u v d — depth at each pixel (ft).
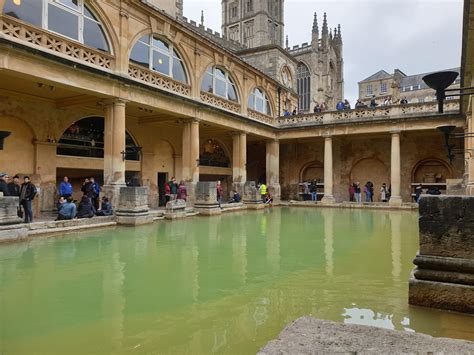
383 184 91.91
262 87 96.89
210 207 62.95
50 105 56.95
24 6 41.52
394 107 85.05
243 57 119.75
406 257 28.19
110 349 12.66
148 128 75.66
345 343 7.87
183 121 69.36
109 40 52.06
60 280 21.31
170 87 63.67
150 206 75.25
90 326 14.66
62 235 38.50
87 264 25.39
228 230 43.45
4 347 12.82
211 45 73.15
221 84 80.43
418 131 87.45
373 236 39.27
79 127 62.85
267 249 31.42
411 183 95.35
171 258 27.58
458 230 15.20
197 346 12.89
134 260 26.84
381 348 7.61
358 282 21.16
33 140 55.01
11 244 33.04
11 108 51.93
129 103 56.39
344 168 104.78
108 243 33.91
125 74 53.62
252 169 117.80
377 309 16.38
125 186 52.47
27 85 49.42
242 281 21.34
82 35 48.42
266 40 234.79
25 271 23.34
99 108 63.00
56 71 44.29
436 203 15.60
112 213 48.57
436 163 94.07
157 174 78.48
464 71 46.57
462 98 61.82
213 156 98.02
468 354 7.33
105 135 53.31
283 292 19.25
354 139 103.50
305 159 110.52
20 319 15.39
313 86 209.56
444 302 15.33
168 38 63.21
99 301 17.69
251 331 14.21
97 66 49.08
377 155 100.73
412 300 15.97
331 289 19.76
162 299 18.03
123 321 15.20
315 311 16.31
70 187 47.70
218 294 18.88
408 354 7.36
